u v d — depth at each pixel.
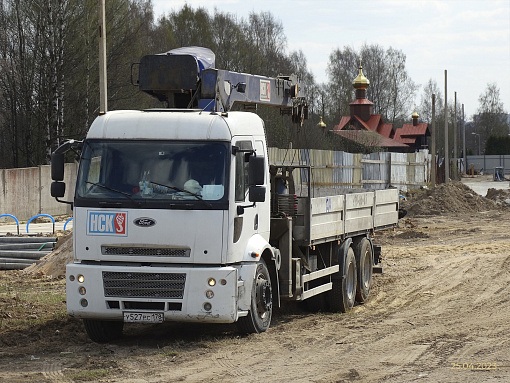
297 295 13.88
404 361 10.87
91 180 11.93
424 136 107.00
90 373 10.08
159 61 13.59
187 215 11.60
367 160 48.97
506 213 41.59
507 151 127.62
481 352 11.42
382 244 29.08
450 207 42.44
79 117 47.25
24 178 37.44
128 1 52.41
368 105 96.62
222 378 9.91
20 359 11.13
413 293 17.80
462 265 22.31
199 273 11.52
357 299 16.72
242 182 12.12
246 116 12.70
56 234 27.28
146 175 11.80
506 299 16.69
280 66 86.31
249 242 12.34
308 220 14.08
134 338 12.77
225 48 77.19
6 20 50.84
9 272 20.64
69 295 11.85
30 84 48.81
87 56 45.47
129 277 11.68
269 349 11.66
